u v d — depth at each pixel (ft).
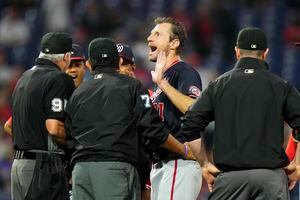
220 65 200.44
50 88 81.00
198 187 83.30
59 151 81.82
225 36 203.41
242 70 76.38
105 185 76.18
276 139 74.69
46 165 80.64
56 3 219.41
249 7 215.10
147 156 83.82
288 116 75.31
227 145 75.05
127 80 78.89
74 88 82.53
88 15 207.62
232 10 211.41
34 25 217.36
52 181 80.38
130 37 203.41
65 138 80.74
